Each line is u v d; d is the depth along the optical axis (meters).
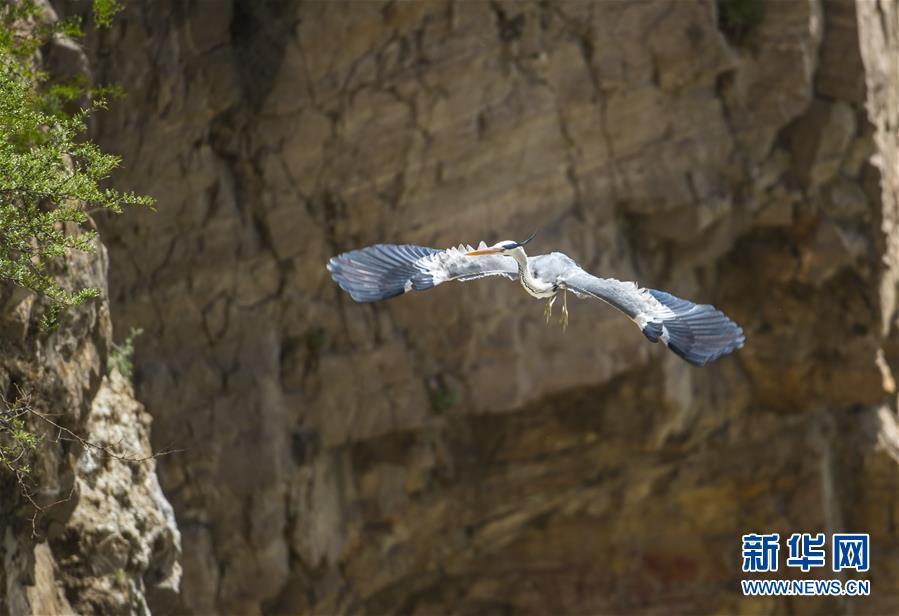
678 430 117.19
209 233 96.00
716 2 106.06
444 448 112.75
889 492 122.00
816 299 117.56
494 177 103.12
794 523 121.56
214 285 97.12
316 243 100.19
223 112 95.19
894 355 119.56
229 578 98.00
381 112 98.81
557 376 108.06
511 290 106.19
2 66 48.28
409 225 101.88
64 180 47.53
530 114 102.75
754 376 120.69
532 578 120.44
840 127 110.81
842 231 113.62
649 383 112.88
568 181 106.00
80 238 49.56
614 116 105.69
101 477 58.69
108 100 88.50
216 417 97.19
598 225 107.62
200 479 96.56
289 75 95.75
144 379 94.38
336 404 103.62
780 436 121.81
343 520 107.88
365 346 103.81
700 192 109.38
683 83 106.44
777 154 112.06
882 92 113.25
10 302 50.28
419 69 98.88
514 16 100.69
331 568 106.00
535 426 114.38
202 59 92.69
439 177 101.50
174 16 90.88
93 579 56.38
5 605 49.44
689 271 115.38
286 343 102.00
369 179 100.06
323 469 103.94
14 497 51.38
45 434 52.56
